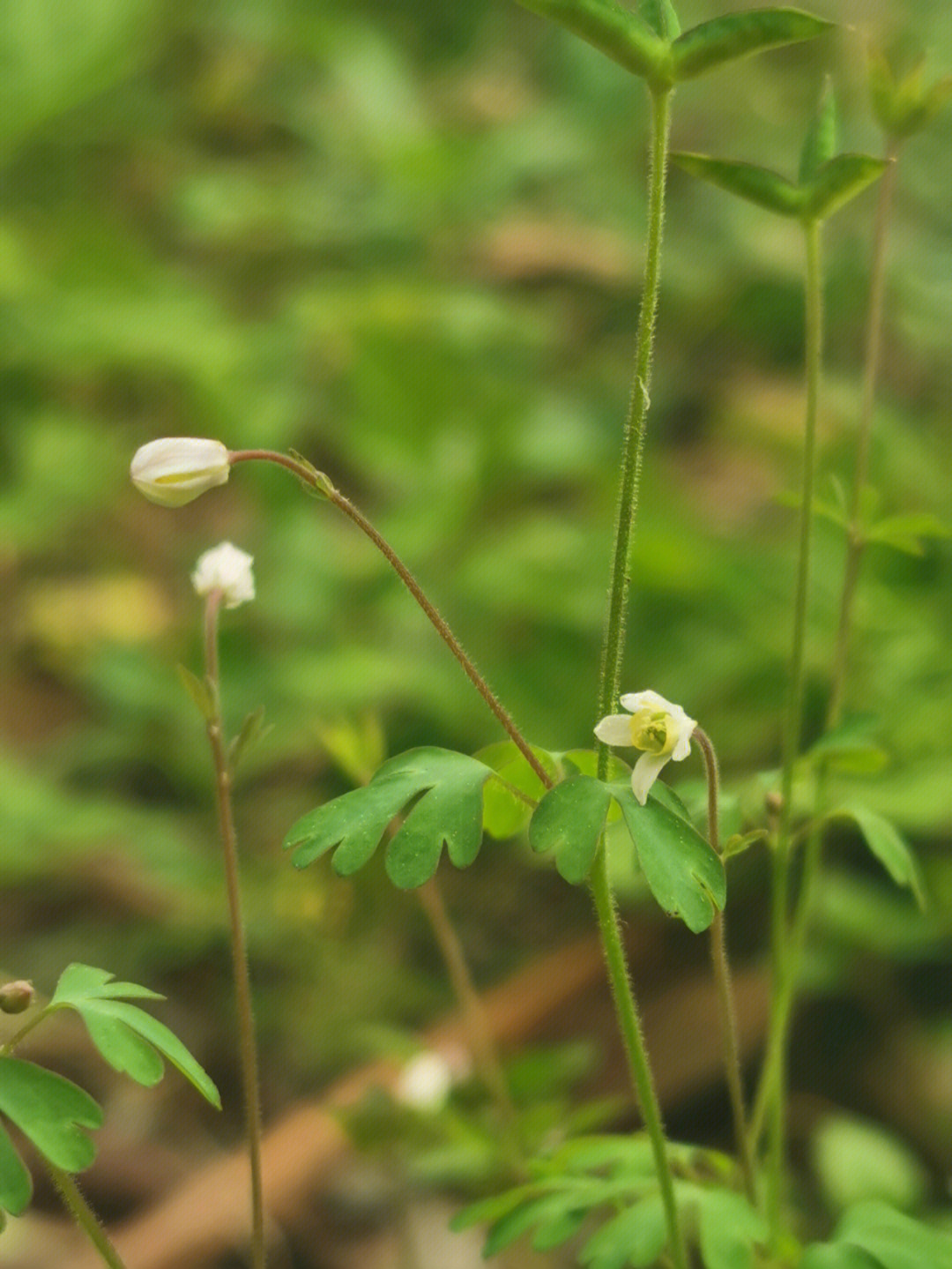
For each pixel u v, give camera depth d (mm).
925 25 653
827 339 634
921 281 626
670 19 234
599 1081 346
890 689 402
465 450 513
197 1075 231
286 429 555
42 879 410
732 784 380
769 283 648
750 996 356
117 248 595
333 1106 291
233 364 561
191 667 466
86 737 467
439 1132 282
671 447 609
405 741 430
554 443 516
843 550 446
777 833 260
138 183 752
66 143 724
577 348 651
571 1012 358
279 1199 315
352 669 420
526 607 448
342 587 479
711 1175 276
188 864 413
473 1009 283
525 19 870
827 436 525
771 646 415
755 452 576
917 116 264
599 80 763
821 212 248
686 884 228
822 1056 356
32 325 582
